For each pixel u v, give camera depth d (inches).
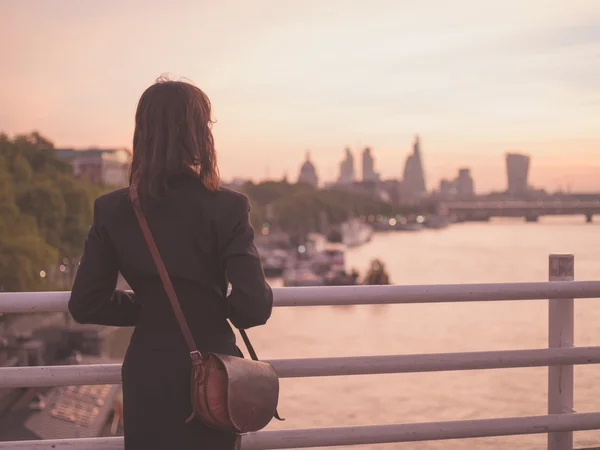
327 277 3941.9
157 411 85.0
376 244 7726.4
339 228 7864.2
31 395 1234.6
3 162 1982.0
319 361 123.6
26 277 1509.6
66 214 2132.1
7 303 113.8
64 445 116.3
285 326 2030.0
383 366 125.5
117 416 1191.6
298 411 667.4
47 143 2632.9
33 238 1595.7
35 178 2212.1
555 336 138.5
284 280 4069.9
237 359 84.3
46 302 114.9
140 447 86.1
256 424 84.0
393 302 124.6
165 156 87.5
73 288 89.3
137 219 87.7
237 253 86.0
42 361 1713.8
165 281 86.3
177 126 88.2
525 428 133.2
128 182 90.8
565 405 138.2
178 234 86.7
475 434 131.3
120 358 1847.9
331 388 744.3
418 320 1758.1
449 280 3412.9
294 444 124.0
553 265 135.9
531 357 131.5
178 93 89.0
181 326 85.9
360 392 684.7
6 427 1066.7
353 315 2121.1
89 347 1870.1
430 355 127.6
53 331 1862.7
